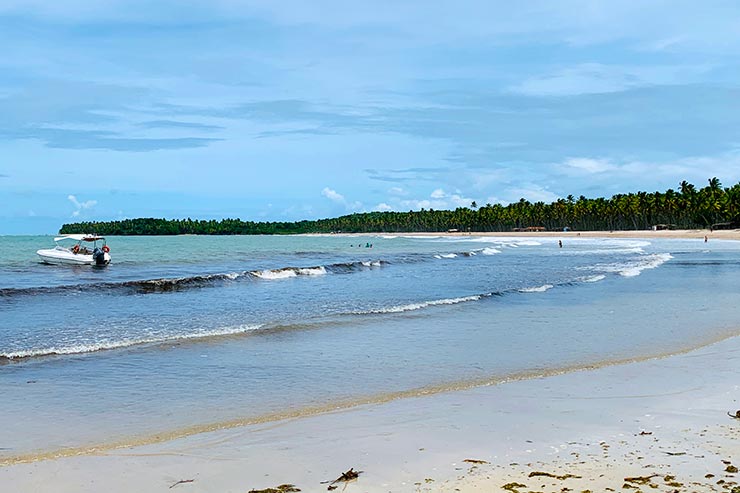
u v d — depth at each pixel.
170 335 17.02
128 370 12.94
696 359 13.69
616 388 11.12
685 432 8.38
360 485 6.76
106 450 8.22
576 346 15.53
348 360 14.00
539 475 6.83
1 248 80.31
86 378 12.27
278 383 11.96
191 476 7.22
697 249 74.75
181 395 11.09
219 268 46.53
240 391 11.37
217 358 14.14
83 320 20.03
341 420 9.49
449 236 189.75
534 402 10.30
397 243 121.81
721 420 8.95
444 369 13.12
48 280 36.31
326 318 20.02
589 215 185.88
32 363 13.51
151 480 7.11
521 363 13.64
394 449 8.00
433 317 20.39
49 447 8.38
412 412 9.87
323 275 39.50
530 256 63.53
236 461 7.71
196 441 8.57
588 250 76.44
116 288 29.88
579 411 9.64
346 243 121.88
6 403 10.52
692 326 18.38
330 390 11.44
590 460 7.29
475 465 7.28
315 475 7.16
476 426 8.95
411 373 12.78
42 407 10.30
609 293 27.08
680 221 157.62
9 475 7.28
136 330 17.97
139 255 67.31
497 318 20.16
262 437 8.70
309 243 122.38
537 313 21.27
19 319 20.27
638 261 51.22
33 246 87.69
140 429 9.17
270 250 82.94
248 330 17.55
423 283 33.31
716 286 29.92
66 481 7.10
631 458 7.32
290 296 27.23
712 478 6.60
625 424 8.84
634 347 15.30
